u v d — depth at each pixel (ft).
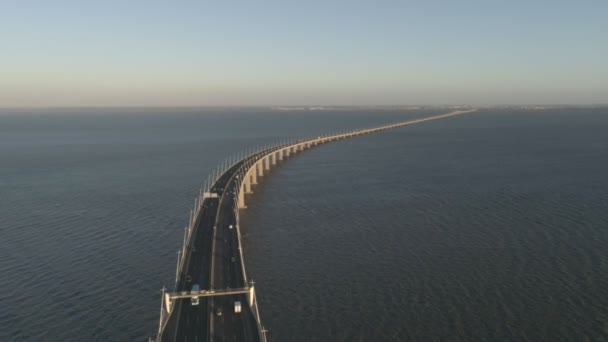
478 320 203.41
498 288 231.30
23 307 218.79
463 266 258.57
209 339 169.99
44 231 331.57
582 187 443.32
